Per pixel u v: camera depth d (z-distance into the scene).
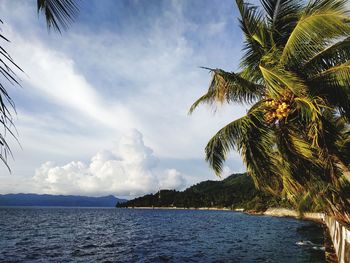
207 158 12.68
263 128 11.88
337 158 11.45
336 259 16.52
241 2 12.28
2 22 2.37
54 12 3.10
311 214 76.62
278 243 28.69
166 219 87.06
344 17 9.39
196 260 20.28
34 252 24.14
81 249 25.95
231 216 107.75
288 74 10.13
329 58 11.11
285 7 12.05
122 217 99.12
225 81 12.01
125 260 20.61
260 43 12.78
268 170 12.13
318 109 10.35
